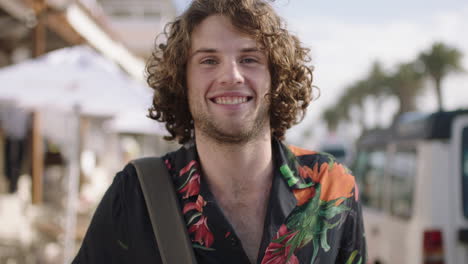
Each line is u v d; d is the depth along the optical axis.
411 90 35.00
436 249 3.24
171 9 26.31
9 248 4.68
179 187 1.37
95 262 1.33
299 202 1.37
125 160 8.94
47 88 4.14
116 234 1.33
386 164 4.21
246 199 1.38
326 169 1.45
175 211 1.31
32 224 5.17
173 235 1.29
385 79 37.38
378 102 39.72
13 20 7.48
